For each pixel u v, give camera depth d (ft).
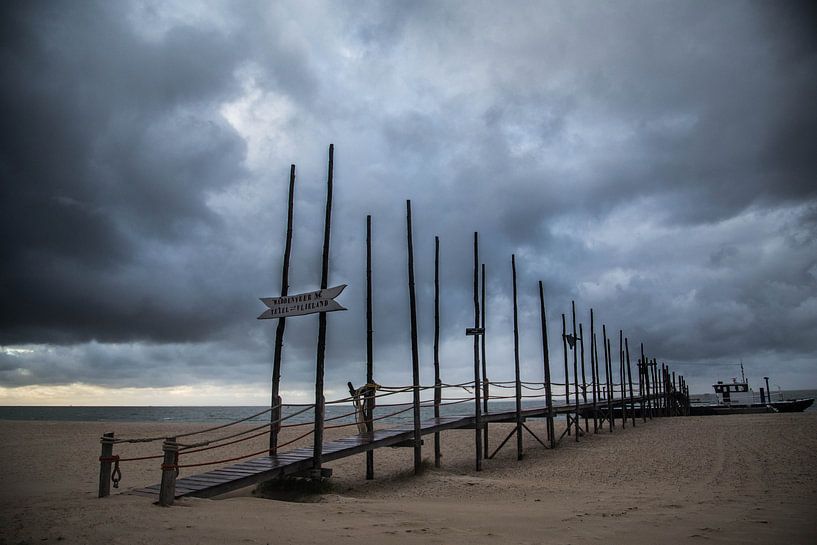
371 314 54.75
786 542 21.62
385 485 46.29
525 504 34.40
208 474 35.09
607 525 25.61
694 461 57.62
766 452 61.67
